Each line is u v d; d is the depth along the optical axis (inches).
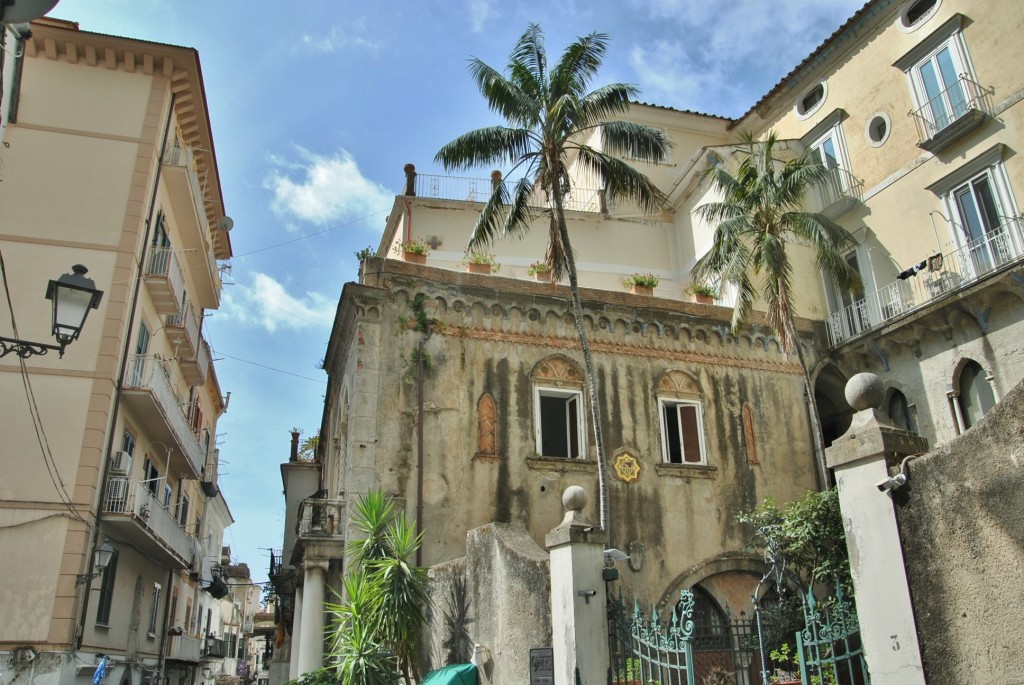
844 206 869.2
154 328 870.4
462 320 695.1
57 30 783.7
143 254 772.6
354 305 664.4
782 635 496.1
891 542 236.7
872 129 866.8
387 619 475.8
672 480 715.4
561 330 730.2
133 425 796.6
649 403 737.0
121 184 767.1
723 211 779.4
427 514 617.9
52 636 609.9
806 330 834.2
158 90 818.8
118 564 788.0
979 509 211.6
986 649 204.2
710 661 489.7
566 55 660.1
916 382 756.0
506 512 645.3
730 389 776.3
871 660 237.9
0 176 733.3
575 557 359.9
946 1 789.2
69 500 650.8
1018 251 674.8
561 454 705.6
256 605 2859.3
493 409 675.4
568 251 650.8
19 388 672.4
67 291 338.6
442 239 925.8
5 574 616.7
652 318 768.9
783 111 1022.4
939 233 768.3
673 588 670.5
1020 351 657.0
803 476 768.9
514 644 408.5
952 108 767.7
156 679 992.9
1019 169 697.0
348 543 535.8
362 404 632.4
